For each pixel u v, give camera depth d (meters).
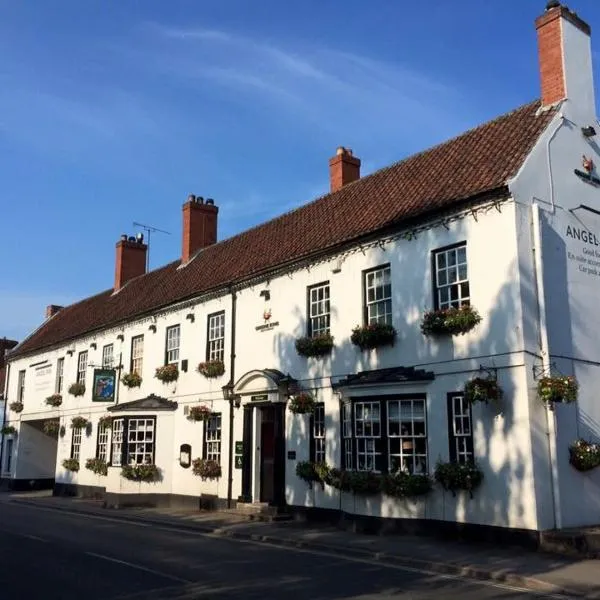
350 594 9.20
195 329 23.36
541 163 14.28
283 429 18.50
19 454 34.38
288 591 9.41
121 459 23.89
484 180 14.28
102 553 12.85
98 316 30.84
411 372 15.02
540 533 12.27
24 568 11.24
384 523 15.16
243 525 16.94
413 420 14.98
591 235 14.97
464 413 13.98
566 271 14.16
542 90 15.74
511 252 13.45
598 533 11.88
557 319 13.73
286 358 18.97
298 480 17.88
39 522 18.86
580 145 15.27
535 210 13.74
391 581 10.17
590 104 15.77
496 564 11.02
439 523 14.05
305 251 18.42
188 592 9.33
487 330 13.70
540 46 15.84
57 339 33.12
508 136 15.59
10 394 37.59
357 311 16.83
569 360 13.74
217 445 21.45
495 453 13.20
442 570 11.05
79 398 30.36
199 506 21.67
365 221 17.25
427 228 15.28
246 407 19.98
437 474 13.91
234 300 21.55
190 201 27.89
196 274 24.81
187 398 23.20
